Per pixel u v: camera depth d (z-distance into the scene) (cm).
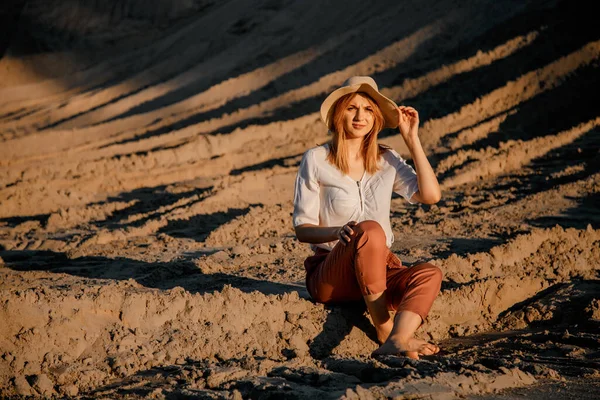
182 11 2830
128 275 579
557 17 1623
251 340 384
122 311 374
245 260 611
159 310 383
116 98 2150
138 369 343
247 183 1005
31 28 2892
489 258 569
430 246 667
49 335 344
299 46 2045
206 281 526
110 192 1123
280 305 408
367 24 1959
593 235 652
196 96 1794
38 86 2544
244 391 299
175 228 814
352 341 404
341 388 298
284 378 316
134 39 2802
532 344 401
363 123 390
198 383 314
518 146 1145
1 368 326
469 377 304
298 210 398
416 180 400
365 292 375
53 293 371
